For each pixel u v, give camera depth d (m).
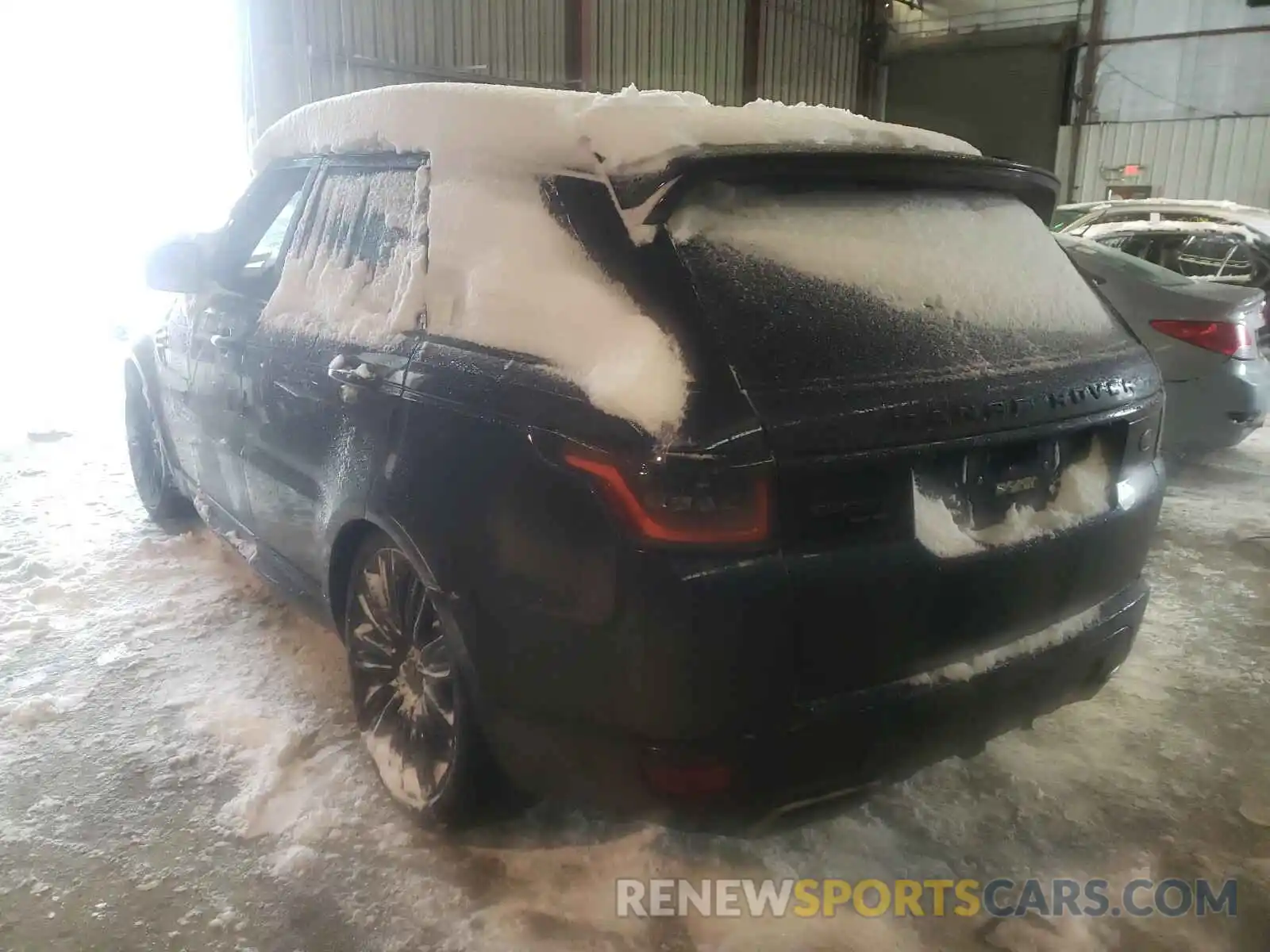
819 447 1.88
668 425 1.84
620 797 2.04
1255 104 16.27
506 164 2.36
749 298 1.98
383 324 2.64
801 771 1.97
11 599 4.01
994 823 2.63
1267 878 2.43
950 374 2.09
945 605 2.07
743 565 1.84
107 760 2.88
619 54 14.45
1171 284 5.70
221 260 3.64
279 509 3.19
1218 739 3.04
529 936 2.21
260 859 2.47
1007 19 18.31
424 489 2.31
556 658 2.04
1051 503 2.32
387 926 2.25
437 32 12.12
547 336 2.12
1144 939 2.23
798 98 18.06
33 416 7.28
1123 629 2.47
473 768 2.38
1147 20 16.84
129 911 2.30
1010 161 2.48
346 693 3.26
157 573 4.28
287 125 3.37
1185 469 6.12
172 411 4.21
